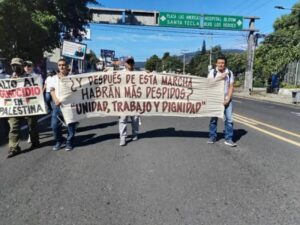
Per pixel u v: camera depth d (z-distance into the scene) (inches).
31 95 169.0
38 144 178.4
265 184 124.1
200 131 223.9
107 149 172.1
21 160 152.6
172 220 95.3
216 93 184.7
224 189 118.4
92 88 178.4
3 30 346.6
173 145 181.5
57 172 135.3
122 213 99.2
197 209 102.3
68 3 519.8
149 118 286.4
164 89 186.1
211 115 185.6
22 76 171.0
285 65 930.1
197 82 185.2
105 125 242.4
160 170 138.3
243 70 1665.8
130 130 225.1
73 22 546.6
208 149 173.8
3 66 364.8
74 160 152.2
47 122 266.7
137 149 172.1
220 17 887.7
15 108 166.6
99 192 114.7
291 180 129.2
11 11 330.6
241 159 156.1
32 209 101.8
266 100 675.4
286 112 394.9
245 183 124.6
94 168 140.5
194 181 125.8
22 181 125.0
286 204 106.9
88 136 204.2
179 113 188.1
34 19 386.3
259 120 297.1
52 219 95.6
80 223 93.2
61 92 171.2
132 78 183.3
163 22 876.0
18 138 163.2
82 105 176.4
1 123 233.6
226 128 183.2
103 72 180.1
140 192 114.7
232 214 99.3
